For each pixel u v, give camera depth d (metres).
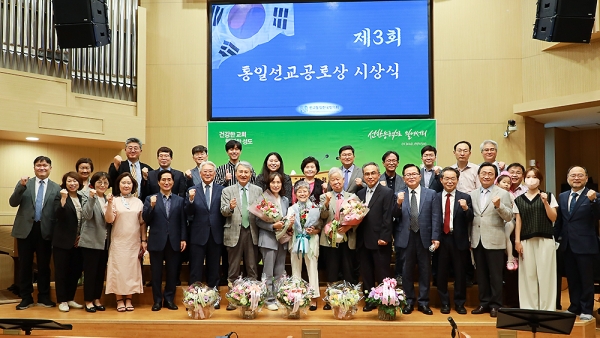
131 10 7.12
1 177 6.69
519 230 4.94
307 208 5.07
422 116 7.40
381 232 4.96
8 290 5.92
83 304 5.40
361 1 7.47
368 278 5.06
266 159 5.32
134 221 5.14
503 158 7.33
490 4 7.38
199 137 7.51
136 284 5.10
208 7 7.62
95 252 5.09
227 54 7.55
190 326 4.67
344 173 5.64
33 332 4.56
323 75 7.47
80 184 5.39
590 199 4.66
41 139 6.69
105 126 6.80
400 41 7.43
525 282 4.88
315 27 7.50
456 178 4.98
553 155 8.77
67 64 6.58
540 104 6.99
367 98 7.43
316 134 7.43
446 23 7.42
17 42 6.20
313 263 5.07
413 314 4.93
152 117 7.56
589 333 4.69
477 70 7.37
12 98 6.11
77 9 4.98
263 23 7.54
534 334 3.70
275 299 5.22
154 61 7.60
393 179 5.57
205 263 5.58
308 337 4.59
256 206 4.94
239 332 4.67
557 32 5.07
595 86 6.64
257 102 7.50
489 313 4.94
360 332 4.64
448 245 4.98
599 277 4.91
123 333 4.69
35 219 5.27
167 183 5.14
